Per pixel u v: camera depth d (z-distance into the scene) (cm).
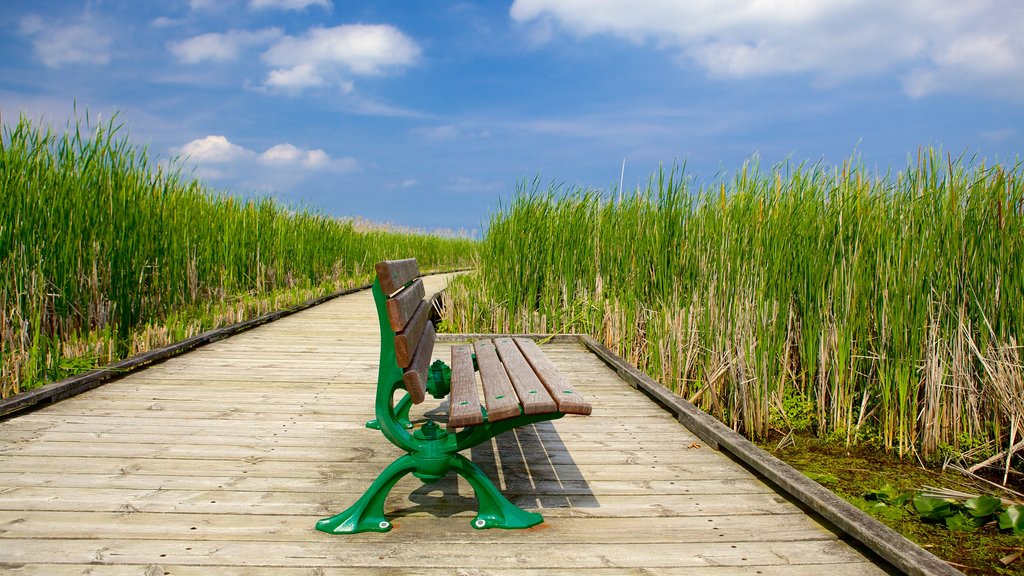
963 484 360
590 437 373
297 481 294
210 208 912
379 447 346
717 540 238
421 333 305
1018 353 386
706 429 364
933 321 397
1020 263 386
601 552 227
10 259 495
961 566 257
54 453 327
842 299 434
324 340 720
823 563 220
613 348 666
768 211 486
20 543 227
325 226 1435
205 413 411
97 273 603
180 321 705
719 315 487
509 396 244
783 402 459
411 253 2202
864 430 432
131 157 659
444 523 251
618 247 710
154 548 225
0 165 511
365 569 212
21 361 462
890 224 426
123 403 432
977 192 400
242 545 229
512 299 754
